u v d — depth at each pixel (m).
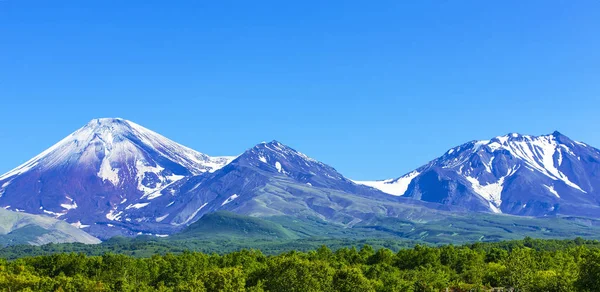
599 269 188.25
